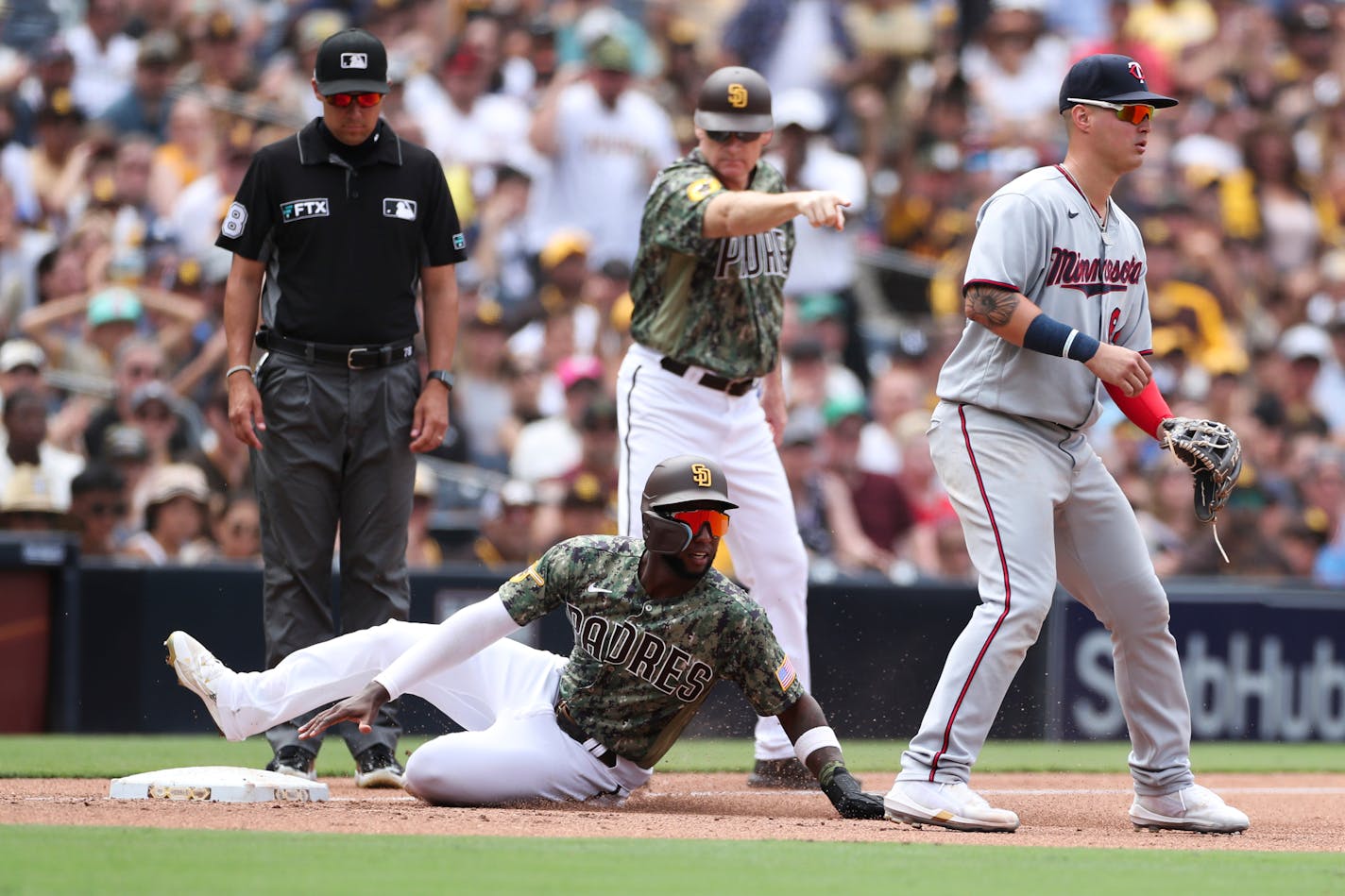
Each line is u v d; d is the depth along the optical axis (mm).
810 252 45406
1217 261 49688
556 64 48000
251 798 17484
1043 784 24844
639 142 45906
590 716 17547
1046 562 16594
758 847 14055
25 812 15773
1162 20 55062
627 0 51312
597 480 38156
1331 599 37875
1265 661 37156
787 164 45688
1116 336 17344
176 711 31016
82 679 30656
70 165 40750
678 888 11508
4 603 30031
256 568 31578
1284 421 46875
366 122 19500
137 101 42250
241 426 19797
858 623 32812
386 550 20234
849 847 14273
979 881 12281
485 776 17266
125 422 36281
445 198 20391
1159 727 17516
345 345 19812
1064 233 16625
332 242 19656
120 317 38000
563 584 17000
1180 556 41125
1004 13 52344
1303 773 28797
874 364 45625
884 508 40469
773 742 21531
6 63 42906
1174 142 52750
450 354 20578
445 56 45344
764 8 51281
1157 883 12398
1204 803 17344
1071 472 16969
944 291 46844
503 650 18078
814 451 39094
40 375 34906
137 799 17531
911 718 33000
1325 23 56219
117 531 34375
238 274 19812
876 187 49312
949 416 16969
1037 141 50875
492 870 12180
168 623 31062
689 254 19688
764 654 17047
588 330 42750
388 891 11031
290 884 11250
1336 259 52969
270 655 20016
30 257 39219
